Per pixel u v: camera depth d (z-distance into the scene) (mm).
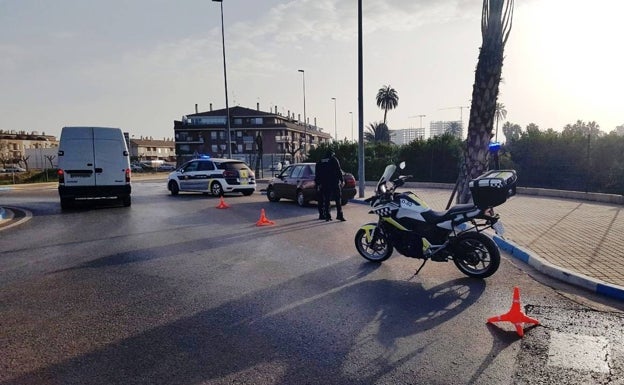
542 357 3354
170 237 8648
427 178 23391
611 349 3484
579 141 16031
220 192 17750
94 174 13367
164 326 4059
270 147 78188
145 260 6699
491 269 5414
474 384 2955
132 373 3156
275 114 82062
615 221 9492
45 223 10633
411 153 23984
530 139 17562
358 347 3562
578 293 4914
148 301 4770
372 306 4559
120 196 13836
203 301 4762
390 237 6168
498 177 5414
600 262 5883
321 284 5375
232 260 6684
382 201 6316
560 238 7566
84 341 3727
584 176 15914
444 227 5656
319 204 11086
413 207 5949
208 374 3129
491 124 9516
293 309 4488
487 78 9305
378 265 6328
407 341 3668
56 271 6051
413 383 2973
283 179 15195
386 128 74875
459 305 4562
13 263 6523
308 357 3391
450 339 3701
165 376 3105
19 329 4000
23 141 101625
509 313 3943
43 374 3154
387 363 3275
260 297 4883
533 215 10602
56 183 31250
